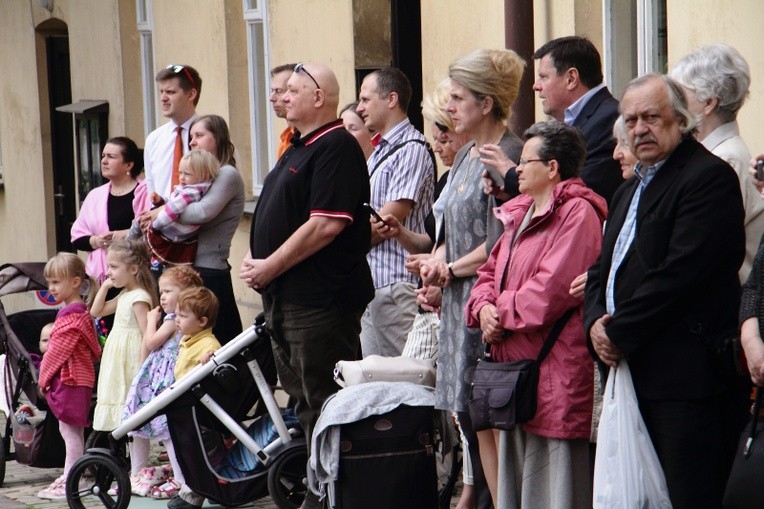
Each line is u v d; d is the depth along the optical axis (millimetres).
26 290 24312
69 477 20531
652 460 13430
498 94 16578
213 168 22500
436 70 25062
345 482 17156
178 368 20359
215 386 19703
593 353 13875
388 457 17094
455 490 20359
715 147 14461
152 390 21172
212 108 33875
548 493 15023
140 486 21797
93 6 40594
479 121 16641
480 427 15078
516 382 14781
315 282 18531
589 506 15023
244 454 20219
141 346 22422
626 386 13500
